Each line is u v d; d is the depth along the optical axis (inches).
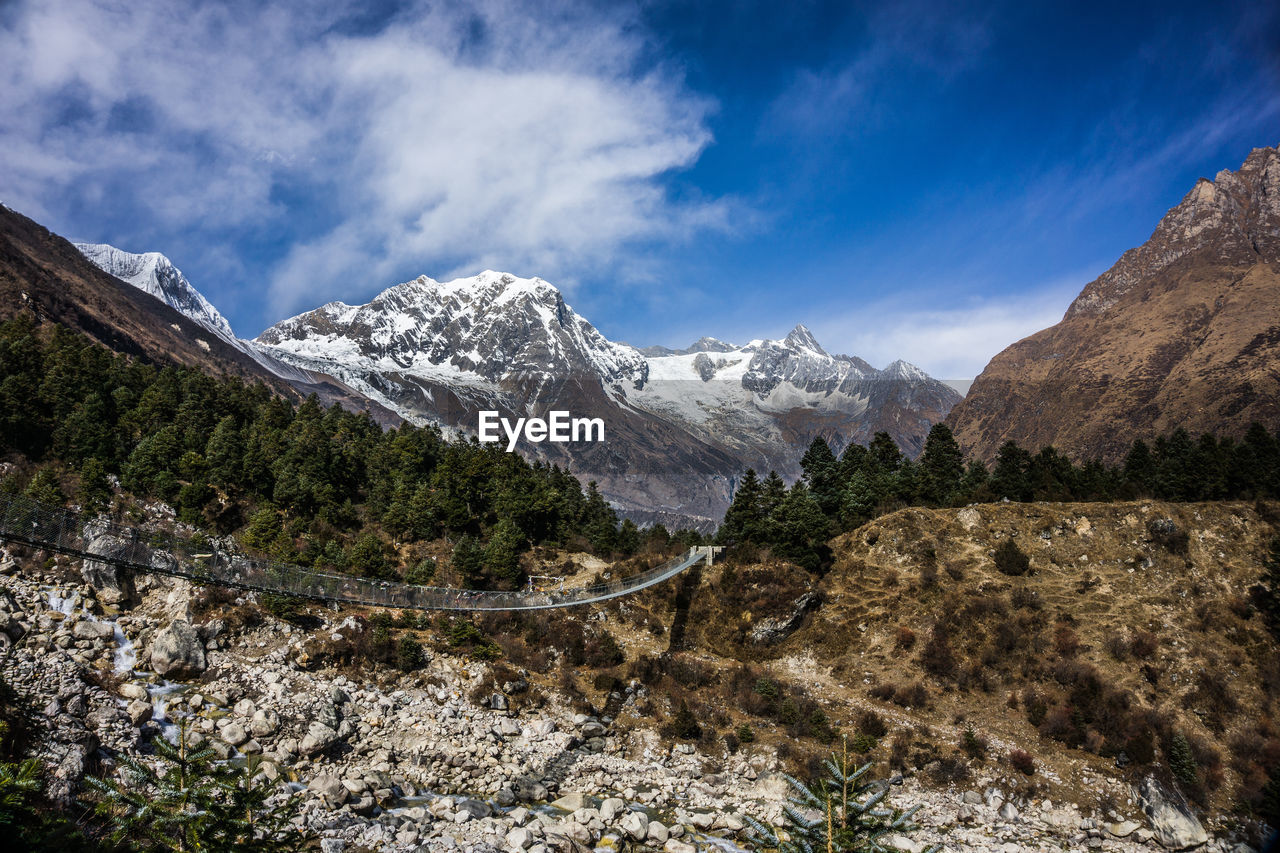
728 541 4205.2
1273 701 2815.0
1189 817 2309.3
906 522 3806.6
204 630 2404.0
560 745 2469.2
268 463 3914.9
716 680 3107.8
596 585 3358.8
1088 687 2903.5
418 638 2874.0
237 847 891.4
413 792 2050.9
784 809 965.8
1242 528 3476.9
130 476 3304.6
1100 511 3671.3
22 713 1647.4
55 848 914.7
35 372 3887.8
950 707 2947.8
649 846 1929.1
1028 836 2250.2
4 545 2425.0
